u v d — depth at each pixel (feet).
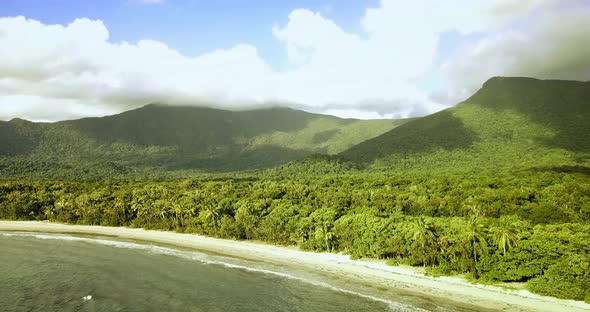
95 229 492.13
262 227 402.31
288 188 592.60
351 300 249.55
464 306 233.76
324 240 357.00
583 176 571.28
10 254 376.27
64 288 278.26
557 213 348.59
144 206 512.22
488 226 301.84
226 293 267.39
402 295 254.47
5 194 598.34
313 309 238.48
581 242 240.73
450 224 314.35
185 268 326.85
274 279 294.87
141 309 239.50
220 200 503.61
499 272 256.11
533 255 249.75
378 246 318.65
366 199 480.23
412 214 418.10
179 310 238.27
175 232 466.29
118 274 311.27
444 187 558.15
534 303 231.71
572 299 230.89
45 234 470.80
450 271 281.13
